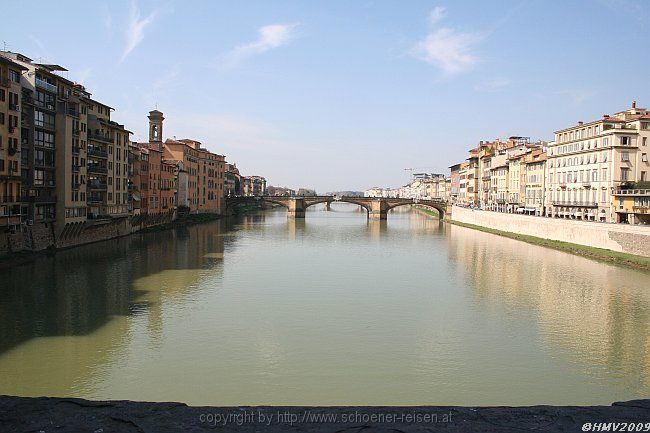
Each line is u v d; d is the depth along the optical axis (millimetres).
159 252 85500
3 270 63219
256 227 146250
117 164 100062
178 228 132250
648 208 88562
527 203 138000
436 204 191250
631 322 45594
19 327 42031
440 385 32156
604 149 98938
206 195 176000
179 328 42844
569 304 52000
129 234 108500
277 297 54500
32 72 71125
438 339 40969
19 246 69188
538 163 130375
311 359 36312
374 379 33000
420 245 104688
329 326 44219
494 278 66375
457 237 122688
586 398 30406
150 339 39906
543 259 82625
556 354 37594
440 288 60062
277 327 43688
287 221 179250
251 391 31016
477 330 43375
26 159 70875
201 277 64438
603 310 49562
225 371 33969
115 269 67938
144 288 57250
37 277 60625
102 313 46594
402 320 46250
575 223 93625
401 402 29641
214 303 51375
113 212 98375
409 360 36344
